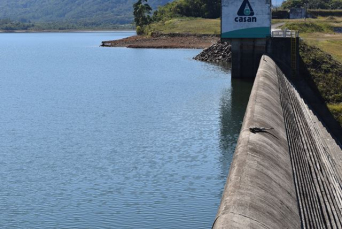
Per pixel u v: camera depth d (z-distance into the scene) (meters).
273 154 29.06
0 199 39.53
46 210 37.22
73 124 63.38
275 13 154.50
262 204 21.45
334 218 28.67
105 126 61.59
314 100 68.69
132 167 45.75
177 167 45.19
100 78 104.62
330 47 91.62
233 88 80.69
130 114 67.69
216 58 121.75
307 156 36.91
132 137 55.84
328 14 157.38
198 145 51.78
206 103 72.50
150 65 119.94
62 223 35.09
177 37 174.12
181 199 37.97
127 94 83.12
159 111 68.62
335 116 63.44
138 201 37.91
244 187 22.39
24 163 48.38
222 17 77.56
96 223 34.75
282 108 44.81
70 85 96.88
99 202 38.19
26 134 59.25
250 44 78.69
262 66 60.88
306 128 48.31
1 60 159.00
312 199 28.55
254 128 32.00
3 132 60.38
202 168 44.72
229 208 20.16
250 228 18.88
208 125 59.75
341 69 75.06
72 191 40.75
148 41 175.75
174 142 53.25
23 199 39.50
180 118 63.97
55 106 76.00
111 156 49.34
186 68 111.19
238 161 25.84
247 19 76.88
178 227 33.53
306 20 139.38
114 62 132.62
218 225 18.61
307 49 78.56
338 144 53.72
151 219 34.84
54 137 57.41
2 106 77.12
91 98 81.31
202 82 91.06
